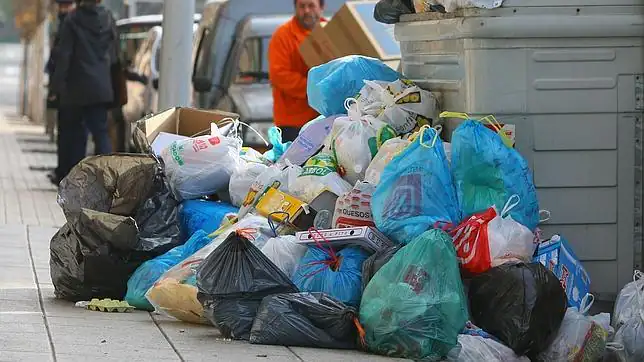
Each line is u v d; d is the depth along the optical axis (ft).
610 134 60.70
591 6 59.72
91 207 68.49
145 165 68.95
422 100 64.59
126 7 199.41
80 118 140.56
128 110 154.51
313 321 53.98
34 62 331.77
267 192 64.23
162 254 66.80
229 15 120.78
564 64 60.08
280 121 98.27
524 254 55.26
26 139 248.32
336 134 64.39
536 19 59.21
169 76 96.22
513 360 52.44
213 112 79.46
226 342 54.90
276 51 97.19
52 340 54.70
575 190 60.59
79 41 133.39
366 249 56.95
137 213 68.13
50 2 255.09
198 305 58.65
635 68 60.70
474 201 56.85
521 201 56.95
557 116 60.18
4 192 135.23
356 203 58.85
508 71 59.67
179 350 52.90
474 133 56.90
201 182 71.72
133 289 63.93
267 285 55.42
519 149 59.93
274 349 53.36
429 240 52.60
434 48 65.05
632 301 55.26
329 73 71.46
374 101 65.82
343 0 123.95
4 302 65.62
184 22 96.17
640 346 53.72
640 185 61.11
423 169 56.75
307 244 57.88
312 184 62.54
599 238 61.00
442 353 51.88
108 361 50.42
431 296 51.72
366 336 52.90
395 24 71.26
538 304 52.24
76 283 65.67
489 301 53.16
